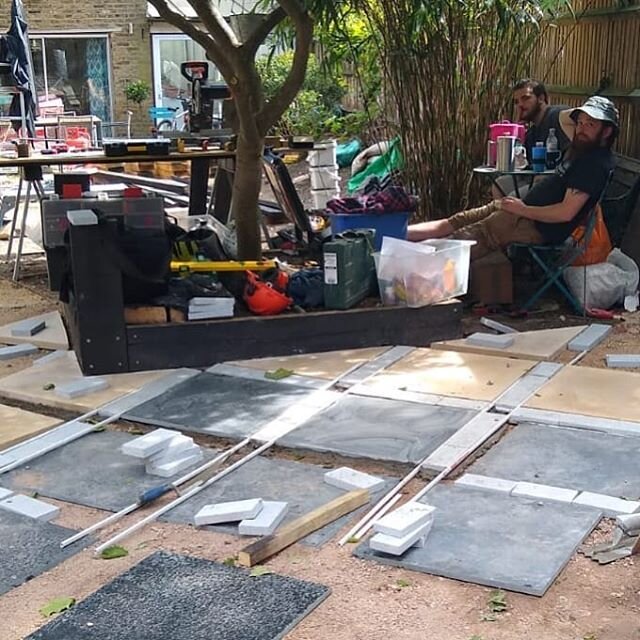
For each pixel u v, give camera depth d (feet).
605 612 8.92
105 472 12.40
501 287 19.48
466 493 11.35
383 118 25.20
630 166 21.79
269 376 15.56
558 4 22.70
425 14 20.58
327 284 16.94
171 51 57.36
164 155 22.40
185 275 17.04
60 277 19.31
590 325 18.11
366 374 15.58
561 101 26.27
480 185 23.44
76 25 55.83
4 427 13.82
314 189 29.27
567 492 11.21
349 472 11.86
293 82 17.60
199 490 11.74
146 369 16.08
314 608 9.12
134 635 8.73
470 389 14.71
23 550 10.51
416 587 9.44
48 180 34.65
